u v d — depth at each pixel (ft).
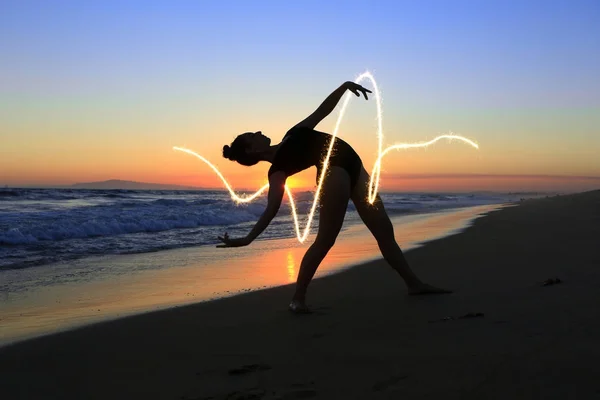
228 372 10.25
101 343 12.96
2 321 15.87
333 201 15.31
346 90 16.58
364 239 38.99
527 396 7.94
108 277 23.86
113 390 9.69
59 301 18.94
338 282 20.53
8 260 28.99
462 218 61.72
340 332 12.74
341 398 8.54
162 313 16.15
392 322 13.35
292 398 8.68
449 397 8.17
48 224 42.16
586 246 27.17
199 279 22.99
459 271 21.27
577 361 9.23
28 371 11.00
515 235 35.70
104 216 52.01
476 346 10.60
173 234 43.34
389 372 9.55
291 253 31.83
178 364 10.96
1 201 82.89
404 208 99.86
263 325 14.01
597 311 12.84
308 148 15.40
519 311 13.37
